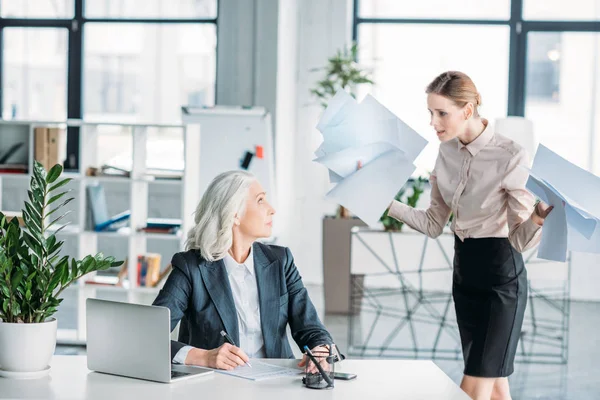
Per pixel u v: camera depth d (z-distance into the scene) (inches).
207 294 117.3
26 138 278.4
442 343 285.9
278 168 377.1
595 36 396.8
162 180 263.7
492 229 134.5
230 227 116.8
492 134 134.3
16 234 104.0
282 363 110.0
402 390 97.3
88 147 271.4
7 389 95.7
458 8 406.0
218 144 347.9
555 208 106.3
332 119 118.5
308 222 406.0
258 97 378.9
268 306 118.6
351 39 411.2
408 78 410.0
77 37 417.7
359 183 116.0
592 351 278.1
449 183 138.0
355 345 279.0
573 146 400.8
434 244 287.6
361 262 287.4
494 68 404.8
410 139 114.7
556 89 400.8
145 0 413.4
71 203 377.4
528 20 400.5
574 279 390.0
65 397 92.4
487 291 135.0
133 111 417.7
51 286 103.1
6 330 100.7
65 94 421.4
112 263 107.1
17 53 422.6
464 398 94.0
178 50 411.2
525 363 257.6
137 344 100.3
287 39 390.3
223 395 93.4
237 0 391.2
